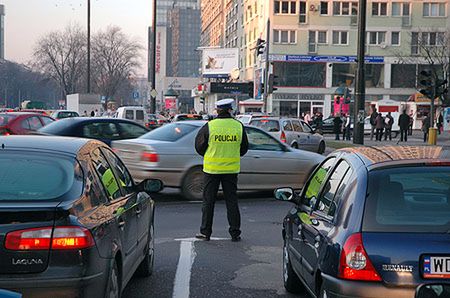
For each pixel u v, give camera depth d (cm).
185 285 612
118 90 10306
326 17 5759
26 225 359
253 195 1301
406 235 366
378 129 3606
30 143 457
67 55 9025
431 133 1967
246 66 6906
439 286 351
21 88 12850
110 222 427
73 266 362
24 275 354
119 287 452
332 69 5791
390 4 5769
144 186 612
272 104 5750
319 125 4172
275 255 750
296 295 583
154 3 3584
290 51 5753
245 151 842
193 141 1173
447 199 394
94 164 471
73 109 5412
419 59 5712
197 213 1053
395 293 351
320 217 463
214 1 10006
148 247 630
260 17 6081
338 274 369
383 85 5806
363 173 412
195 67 17125
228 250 776
